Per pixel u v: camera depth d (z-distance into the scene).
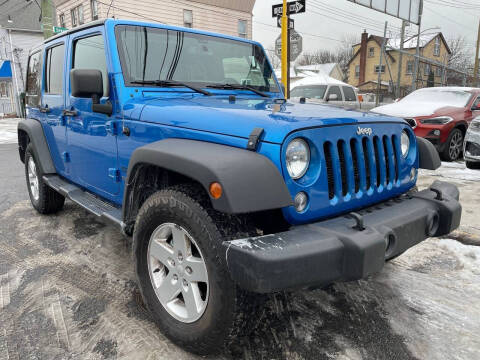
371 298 2.58
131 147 2.42
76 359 2.00
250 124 1.83
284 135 1.71
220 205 1.59
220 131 1.90
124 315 2.38
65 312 2.41
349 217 1.92
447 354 2.04
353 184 2.00
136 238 2.17
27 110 4.51
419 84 26.12
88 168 3.04
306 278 1.62
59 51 3.46
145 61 2.68
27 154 4.24
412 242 2.07
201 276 1.86
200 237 1.77
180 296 2.11
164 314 2.10
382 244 1.75
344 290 2.68
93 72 2.49
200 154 1.77
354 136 2.01
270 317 2.35
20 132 4.29
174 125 2.11
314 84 11.34
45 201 4.06
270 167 1.69
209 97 2.76
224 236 1.74
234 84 3.13
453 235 3.64
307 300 2.55
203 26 16.70
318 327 2.26
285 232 1.73
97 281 2.81
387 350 2.07
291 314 2.39
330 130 1.89
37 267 3.04
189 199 1.84
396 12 14.75
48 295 2.62
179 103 2.38
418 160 2.54
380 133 2.18
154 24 2.84
